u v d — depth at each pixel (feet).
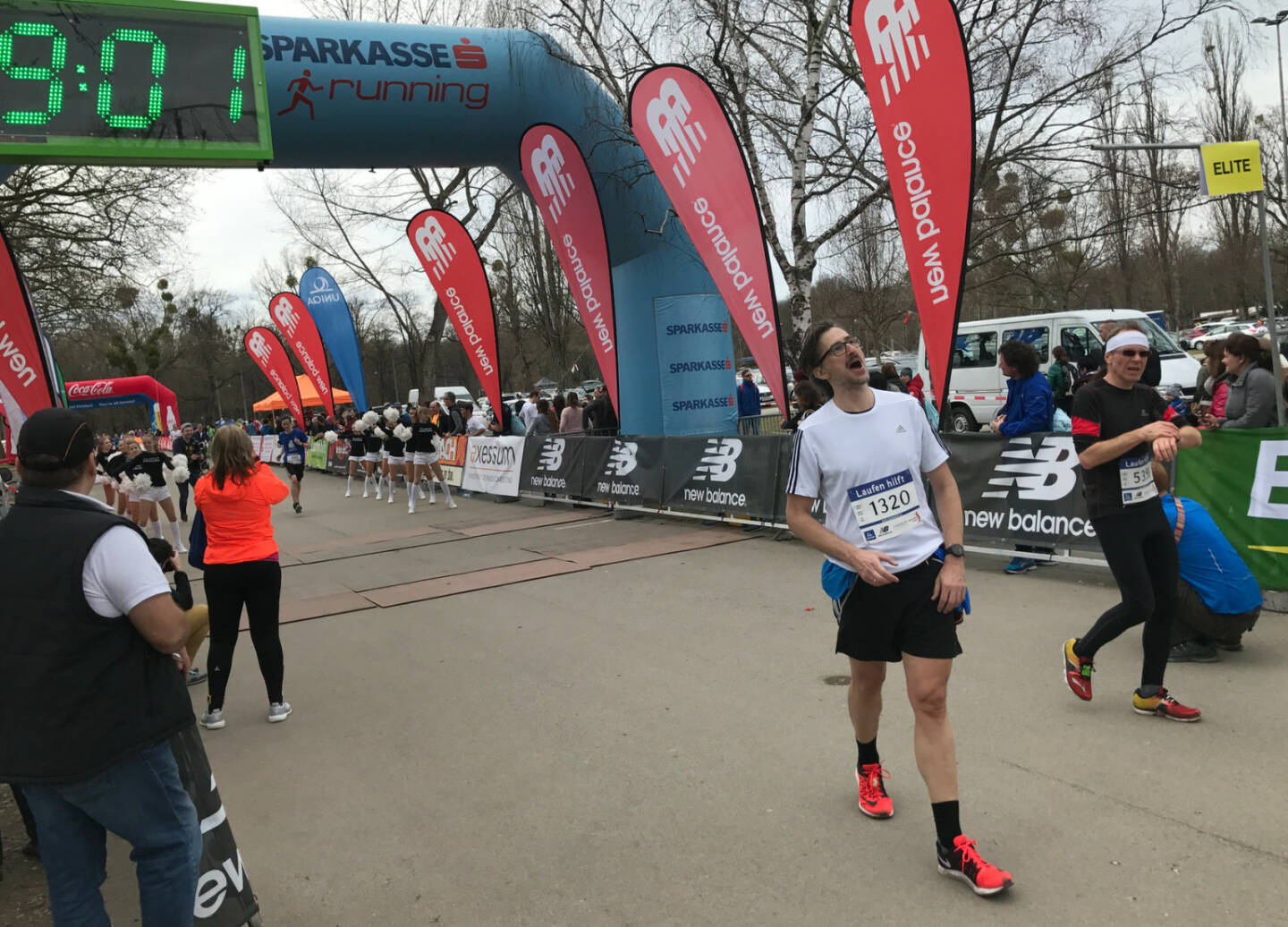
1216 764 11.29
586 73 40.81
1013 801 10.80
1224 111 91.71
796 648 17.56
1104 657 15.64
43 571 6.85
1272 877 8.80
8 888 10.72
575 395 52.39
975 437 23.09
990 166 41.19
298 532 41.98
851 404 9.37
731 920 8.86
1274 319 22.21
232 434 15.48
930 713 9.20
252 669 19.51
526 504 44.50
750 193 29.84
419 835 11.22
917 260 24.04
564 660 18.03
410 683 17.54
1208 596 14.62
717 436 31.76
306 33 34.53
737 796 11.52
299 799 12.62
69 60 15.31
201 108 16.15
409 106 36.50
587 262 39.47
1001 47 38.63
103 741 6.87
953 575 8.96
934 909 8.75
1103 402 12.31
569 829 11.02
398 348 190.08
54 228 57.82
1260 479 17.57
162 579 7.16
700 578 24.30
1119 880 8.98
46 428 7.16
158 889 7.27
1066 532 20.99
